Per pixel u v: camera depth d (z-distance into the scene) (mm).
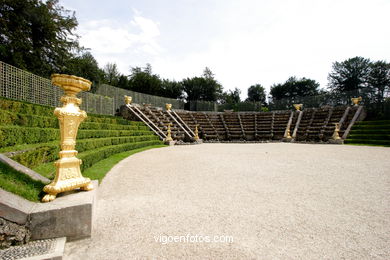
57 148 6223
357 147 16656
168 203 4223
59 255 2273
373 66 50156
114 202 4273
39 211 2584
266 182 5883
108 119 15961
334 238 2877
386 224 3295
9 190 2736
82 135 9312
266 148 16719
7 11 16594
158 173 6969
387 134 18984
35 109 8492
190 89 52250
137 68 54562
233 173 7043
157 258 2414
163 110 30500
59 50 21438
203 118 32844
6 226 2373
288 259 2398
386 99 25094
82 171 6230
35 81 11430
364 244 2721
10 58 16078
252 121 32375
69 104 3494
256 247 2656
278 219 3488
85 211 2832
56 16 20984
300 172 7223
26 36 18062
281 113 32344
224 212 3775
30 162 4676
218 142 25766
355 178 6352
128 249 2602
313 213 3734
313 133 25500
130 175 6621
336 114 26531
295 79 67375
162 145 18906
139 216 3600
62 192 3410
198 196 4660
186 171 7316
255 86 71812
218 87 56094
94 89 24828
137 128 19828
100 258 2406
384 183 5762
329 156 11352
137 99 30562
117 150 11336
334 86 57906
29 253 2277
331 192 4965
